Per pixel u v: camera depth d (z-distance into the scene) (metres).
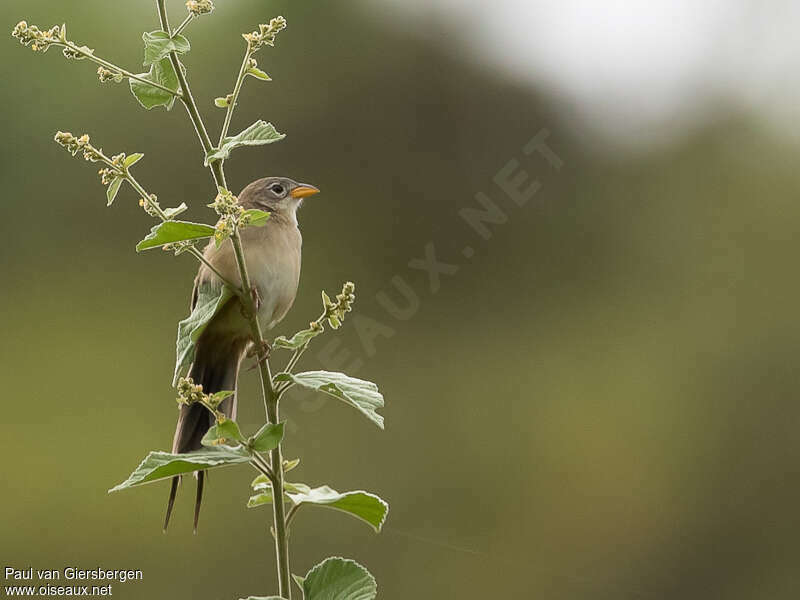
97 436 11.77
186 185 12.23
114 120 12.27
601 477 12.02
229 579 11.27
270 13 12.66
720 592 11.95
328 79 12.63
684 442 12.26
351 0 12.78
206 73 12.46
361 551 11.23
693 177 12.80
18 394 11.74
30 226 12.20
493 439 11.95
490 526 11.49
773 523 12.26
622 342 12.48
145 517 11.52
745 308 12.59
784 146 12.81
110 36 12.27
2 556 11.22
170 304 12.30
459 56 12.67
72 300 12.16
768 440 12.43
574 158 12.66
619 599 11.64
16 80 12.18
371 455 11.54
